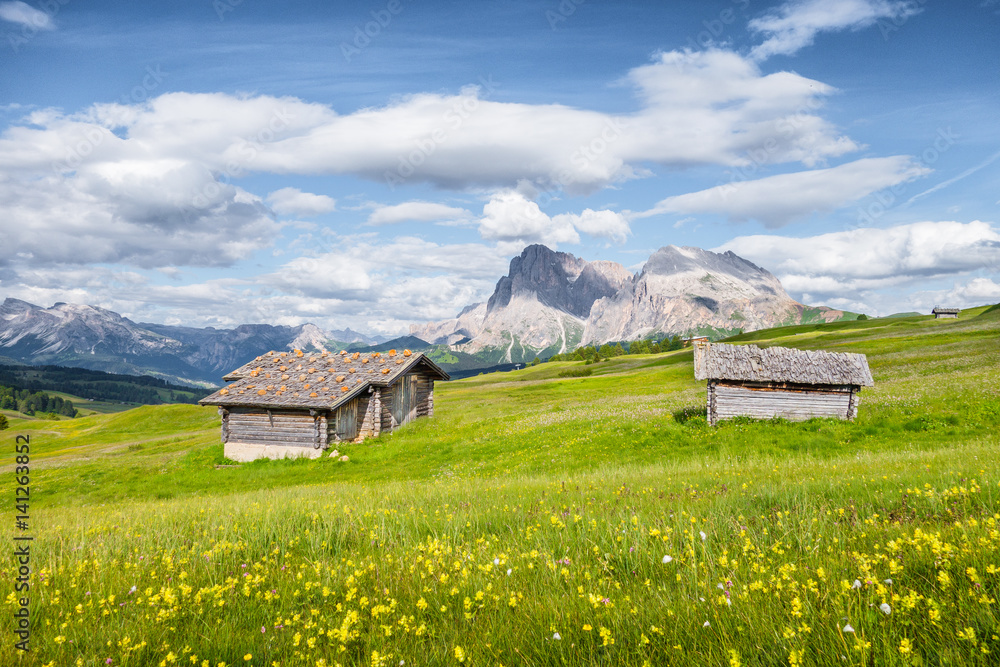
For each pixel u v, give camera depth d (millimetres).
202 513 11891
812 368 29516
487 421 39125
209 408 87250
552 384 97125
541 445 29375
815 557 5309
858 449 23016
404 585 5578
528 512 9500
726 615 4031
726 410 29719
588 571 5434
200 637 4672
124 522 11688
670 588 4973
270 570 6695
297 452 34156
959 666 3115
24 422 120750
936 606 3541
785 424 28266
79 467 37531
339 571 6242
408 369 39562
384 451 32562
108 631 4840
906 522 6391
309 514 10109
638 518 7305
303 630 4594
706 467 17594
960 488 7418
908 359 60281
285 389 36125
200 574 6672
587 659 3781
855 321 161125
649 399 49719
